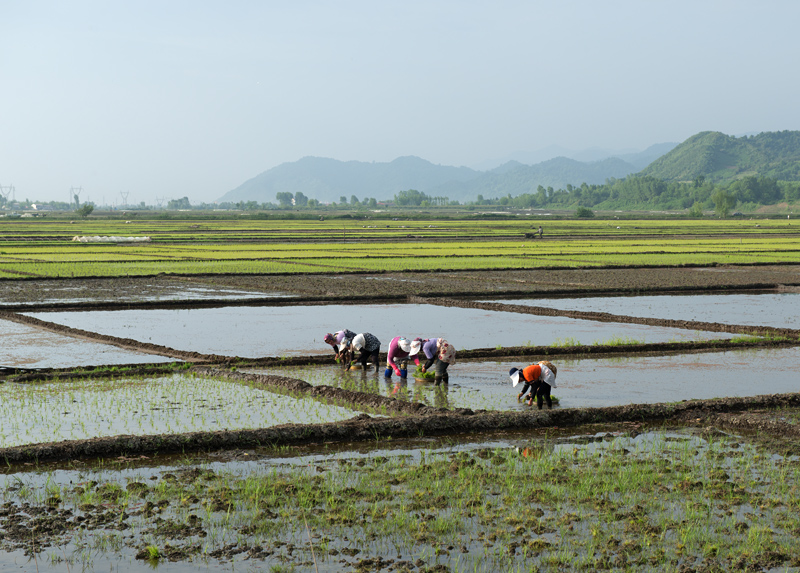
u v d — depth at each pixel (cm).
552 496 909
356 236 8894
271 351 2023
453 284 3831
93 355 1936
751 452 1108
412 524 824
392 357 1653
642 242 7688
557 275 4319
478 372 1762
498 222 14862
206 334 2312
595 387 1598
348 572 714
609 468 1021
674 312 2909
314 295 3331
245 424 1252
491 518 844
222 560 739
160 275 4178
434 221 15675
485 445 1159
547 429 1262
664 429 1262
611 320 2689
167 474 988
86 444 1081
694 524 827
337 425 1194
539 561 739
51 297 3200
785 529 816
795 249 6488
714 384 1636
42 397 1445
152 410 1346
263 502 886
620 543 781
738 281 4006
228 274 4188
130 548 766
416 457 1089
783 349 2114
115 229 10881
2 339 2197
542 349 2012
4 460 1038
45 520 830
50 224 13325
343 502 888
